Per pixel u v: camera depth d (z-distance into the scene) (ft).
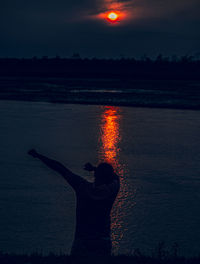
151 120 90.12
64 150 51.65
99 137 63.36
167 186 36.52
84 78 381.60
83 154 49.52
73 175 12.65
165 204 31.58
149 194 34.12
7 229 25.81
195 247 23.86
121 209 30.35
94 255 12.94
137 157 48.83
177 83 307.58
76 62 593.01
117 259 15.94
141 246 23.91
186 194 34.22
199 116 100.07
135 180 38.42
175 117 97.09
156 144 58.18
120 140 61.11
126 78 394.73
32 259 15.72
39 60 597.11
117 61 591.37
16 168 41.52
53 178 38.04
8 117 87.25
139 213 29.58
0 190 33.99
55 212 28.96
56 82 276.41
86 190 12.53
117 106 124.88
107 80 339.98
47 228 25.98
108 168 12.75
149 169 42.86
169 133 69.77
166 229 26.61
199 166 44.60
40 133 65.51
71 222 27.27
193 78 414.62
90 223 12.78
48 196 32.68
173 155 50.34
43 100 137.08
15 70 483.92
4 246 23.18
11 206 30.12
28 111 101.91
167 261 16.75
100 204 12.57
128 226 27.14
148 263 16.16
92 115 97.91
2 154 48.14
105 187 12.53
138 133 69.26
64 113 100.27
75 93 170.71
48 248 22.91
